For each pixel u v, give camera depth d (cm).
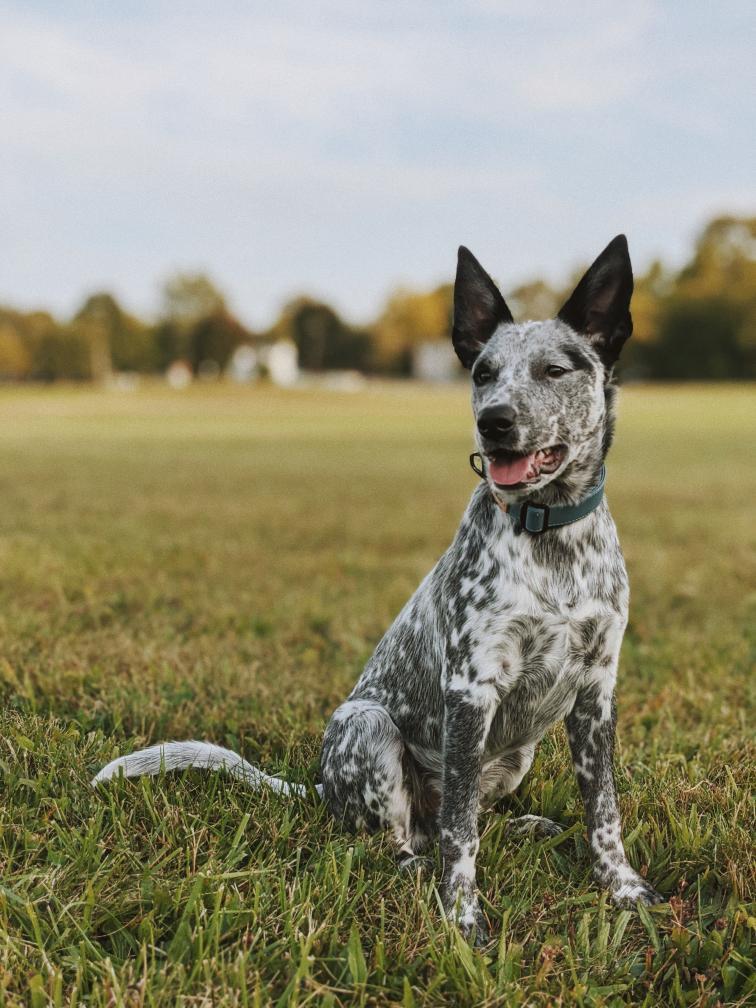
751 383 2909
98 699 177
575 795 157
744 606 257
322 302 4238
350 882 138
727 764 159
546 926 132
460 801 140
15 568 285
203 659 199
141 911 130
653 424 1280
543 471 141
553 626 140
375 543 364
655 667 204
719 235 3156
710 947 129
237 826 144
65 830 141
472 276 153
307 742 167
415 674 151
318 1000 123
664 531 397
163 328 3828
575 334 147
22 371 3619
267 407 2069
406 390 3020
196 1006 120
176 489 555
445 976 125
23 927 128
